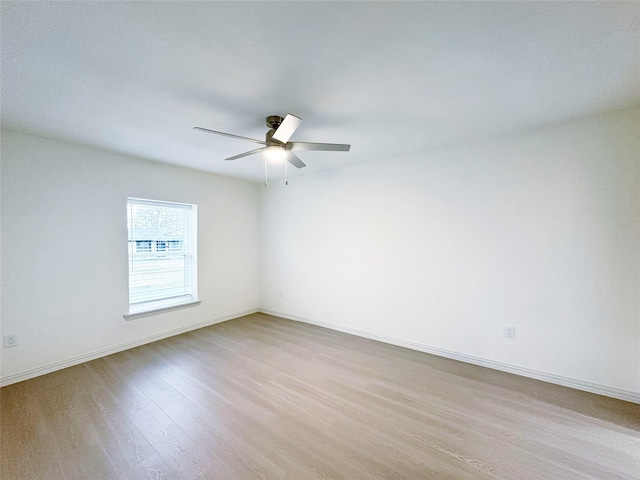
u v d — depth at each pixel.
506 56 1.59
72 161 2.95
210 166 3.87
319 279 4.24
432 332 3.20
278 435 1.87
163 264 3.86
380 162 3.57
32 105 2.11
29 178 2.68
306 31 1.37
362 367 2.86
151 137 2.76
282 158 2.57
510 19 1.32
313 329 4.09
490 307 2.83
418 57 1.59
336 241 4.03
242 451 1.73
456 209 3.02
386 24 1.34
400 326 3.44
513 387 2.46
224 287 4.52
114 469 1.60
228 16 1.28
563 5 1.24
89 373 2.75
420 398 2.30
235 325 4.29
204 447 1.76
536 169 2.57
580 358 2.41
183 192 3.95
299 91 1.93
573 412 2.10
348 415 2.08
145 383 2.55
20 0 1.17
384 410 2.13
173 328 3.85
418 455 1.69
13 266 2.59
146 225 3.68
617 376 2.27
